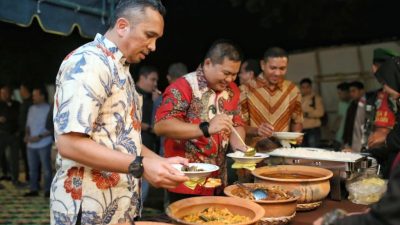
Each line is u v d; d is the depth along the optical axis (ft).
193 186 5.38
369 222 3.26
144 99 14.85
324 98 22.50
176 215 4.84
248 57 23.32
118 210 4.96
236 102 8.11
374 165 7.64
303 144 19.19
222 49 7.08
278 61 9.71
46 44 23.91
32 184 19.13
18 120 21.74
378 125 10.67
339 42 22.30
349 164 6.82
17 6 8.96
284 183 6.02
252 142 9.16
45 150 18.56
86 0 10.71
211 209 5.10
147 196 16.84
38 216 15.88
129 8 4.83
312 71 22.67
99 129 4.72
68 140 4.32
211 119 7.22
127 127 4.99
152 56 22.93
